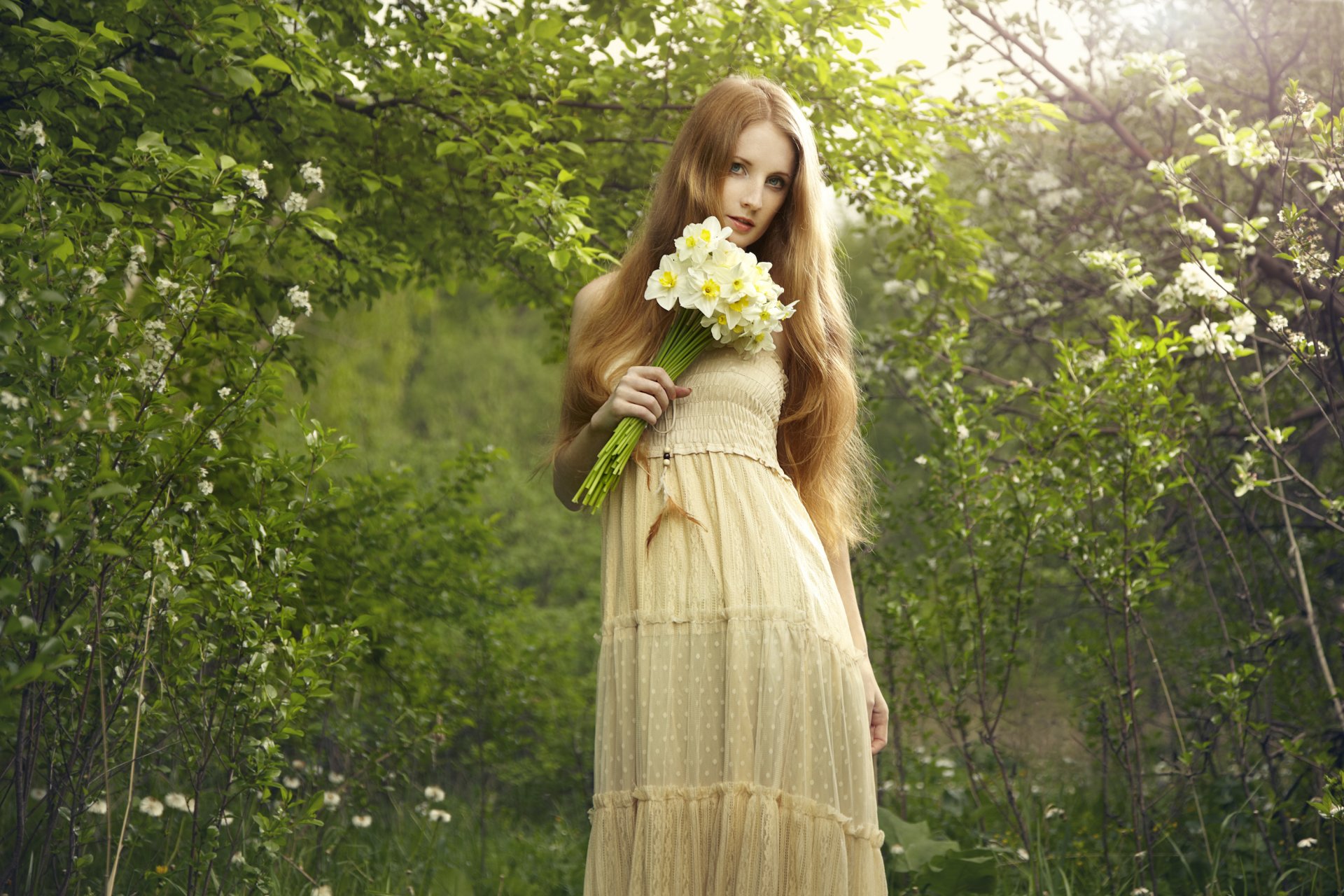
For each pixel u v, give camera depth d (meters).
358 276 3.82
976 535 3.70
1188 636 4.64
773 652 1.92
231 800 2.56
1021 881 3.47
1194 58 4.78
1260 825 3.37
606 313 2.22
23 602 2.00
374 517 4.56
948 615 4.01
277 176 3.76
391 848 3.80
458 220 4.19
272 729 2.58
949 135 4.27
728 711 1.89
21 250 1.96
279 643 2.62
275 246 3.44
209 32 2.92
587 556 10.33
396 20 3.78
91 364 1.96
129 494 2.00
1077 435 3.54
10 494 1.73
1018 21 4.39
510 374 15.82
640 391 1.99
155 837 2.92
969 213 5.47
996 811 4.25
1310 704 3.97
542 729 6.00
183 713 2.57
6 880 2.13
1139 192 4.83
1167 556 4.30
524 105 3.48
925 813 4.45
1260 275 4.33
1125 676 4.32
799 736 1.93
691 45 3.75
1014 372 6.11
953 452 3.63
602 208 4.15
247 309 3.80
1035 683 5.58
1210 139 3.22
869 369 4.71
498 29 3.85
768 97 2.20
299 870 2.97
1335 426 3.04
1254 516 4.17
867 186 4.11
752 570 1.96
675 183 2.20
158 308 2.30
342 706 4.61
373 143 3.91
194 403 2.69
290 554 2.55
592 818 1.97
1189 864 3.64
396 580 4.55
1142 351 3.32
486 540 4.88
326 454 2.63
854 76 3.72
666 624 1.94
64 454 1.87
